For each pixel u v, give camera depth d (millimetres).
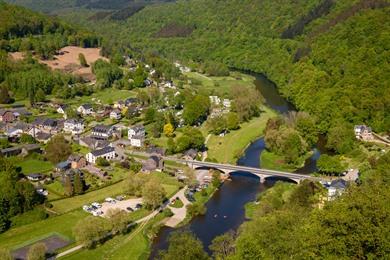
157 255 183500
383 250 82812
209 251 184000
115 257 181875
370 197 92250
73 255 182500
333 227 90125
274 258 121125
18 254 181750
